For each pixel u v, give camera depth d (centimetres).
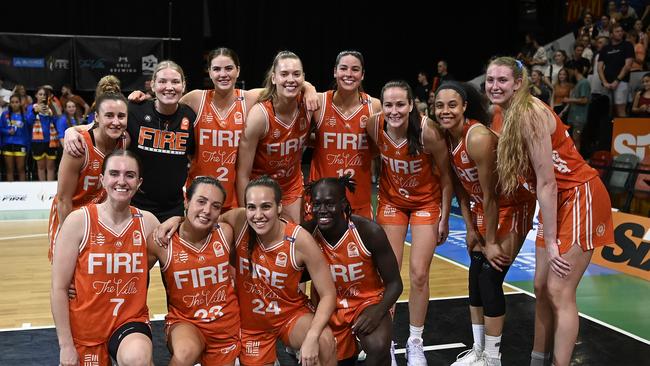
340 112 439
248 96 444
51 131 1118
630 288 631
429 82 1547
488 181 393
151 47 1262
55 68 1221
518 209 409
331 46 1481
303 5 1449
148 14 1360
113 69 1245
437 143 417
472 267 427
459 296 602
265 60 1444
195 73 1383
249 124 427
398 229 444
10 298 577
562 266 361
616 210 736
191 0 1361
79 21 1330
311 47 1470
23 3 1298
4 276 648
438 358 452
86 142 385
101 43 1235
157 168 421
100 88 425
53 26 1320
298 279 363
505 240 407
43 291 599
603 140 1012
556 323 372
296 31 1453
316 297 386
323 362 357
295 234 354
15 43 1198
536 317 398
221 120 433
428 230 430
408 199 439
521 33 1567
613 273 684
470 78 1567
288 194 464
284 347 471
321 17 1464
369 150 453
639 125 856
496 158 391
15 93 1120
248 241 360
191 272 353
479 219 423
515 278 672
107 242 339
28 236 838
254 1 1419
